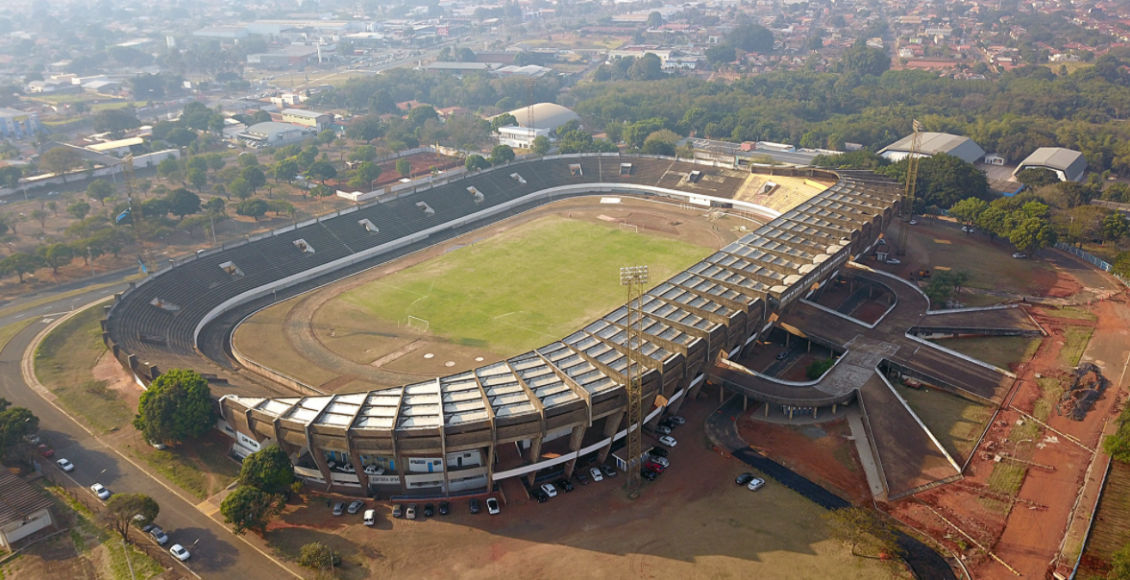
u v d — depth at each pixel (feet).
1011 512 352.08
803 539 338.34
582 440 391.86
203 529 348.79
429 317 585.63
